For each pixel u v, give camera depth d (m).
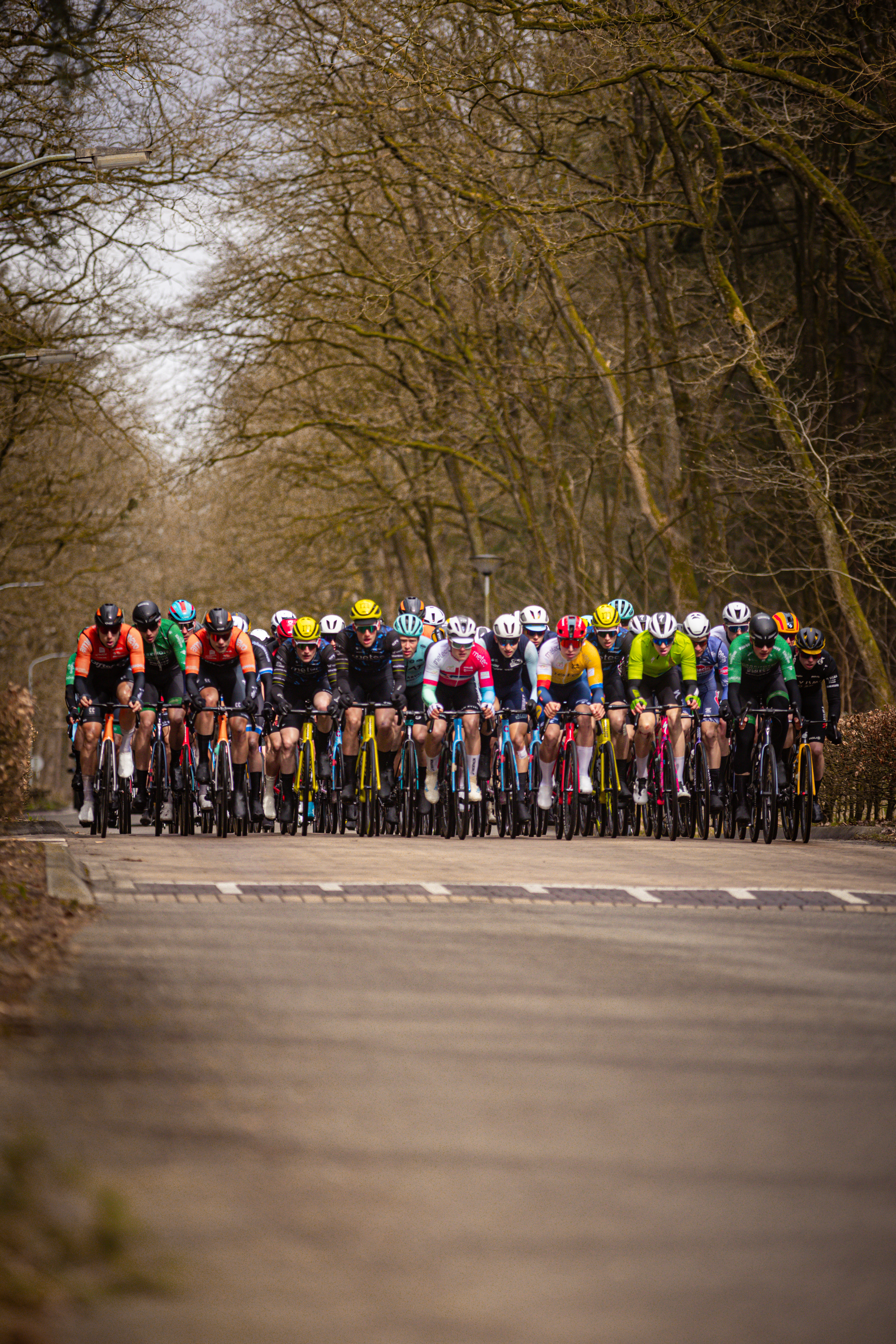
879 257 78.38
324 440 120.69
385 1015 20.14
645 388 99.44
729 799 56.12
